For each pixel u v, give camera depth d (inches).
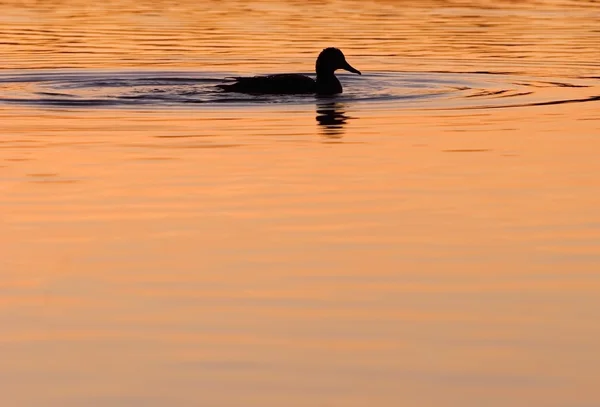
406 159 1000.9
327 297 641.0
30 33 2027.6
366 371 542.0
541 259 709.9
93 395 519.5
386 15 2368.4
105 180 916.0
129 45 1878.7
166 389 524.1
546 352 562.9
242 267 693.9
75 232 768.3
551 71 1592.0
